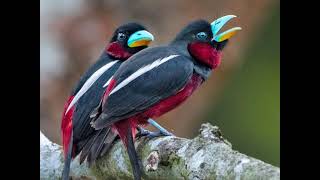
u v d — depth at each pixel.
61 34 15.40
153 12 15.71
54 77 15.45
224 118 17.97
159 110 10.74
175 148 9.23
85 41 15.46
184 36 11.42
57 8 15.37
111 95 10.45
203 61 11.31
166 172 9.27
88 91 11.21
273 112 18.00
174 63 10.89
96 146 10.48
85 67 15.49
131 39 12.06
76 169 10.86
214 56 11.38
